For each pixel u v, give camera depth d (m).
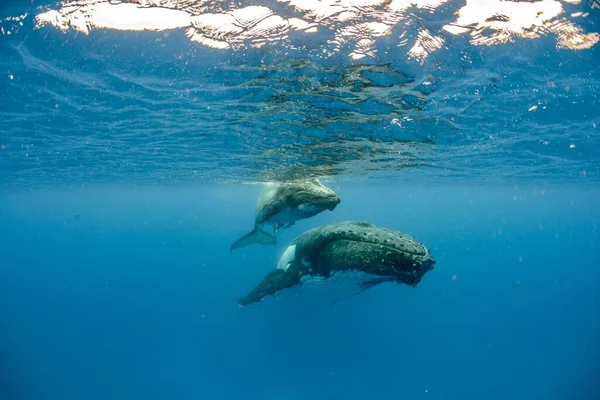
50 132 13.77
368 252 6.06
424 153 15.20
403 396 24.05
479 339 35.12
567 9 5.75
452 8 5.69
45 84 9.07
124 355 32.28
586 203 55.44
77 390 26.73
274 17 5.91
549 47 6.60
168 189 41.31
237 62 7.21
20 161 20.83
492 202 62.94
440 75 7.48
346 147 13.57
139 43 6.87
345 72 7.30
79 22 6.36
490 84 8.06
